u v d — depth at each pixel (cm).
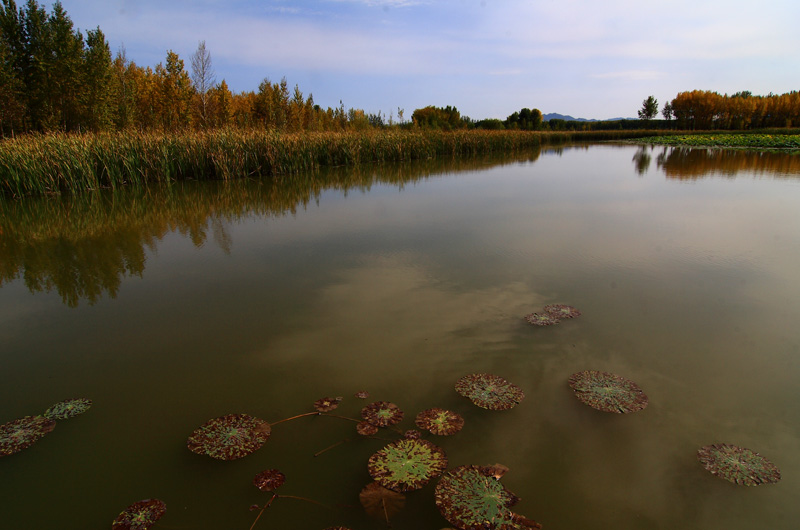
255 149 1005
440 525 134
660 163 1270
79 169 778
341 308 286
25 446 168
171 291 321
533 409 188
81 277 354
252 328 262
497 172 1070
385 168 1192
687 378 207
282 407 191
